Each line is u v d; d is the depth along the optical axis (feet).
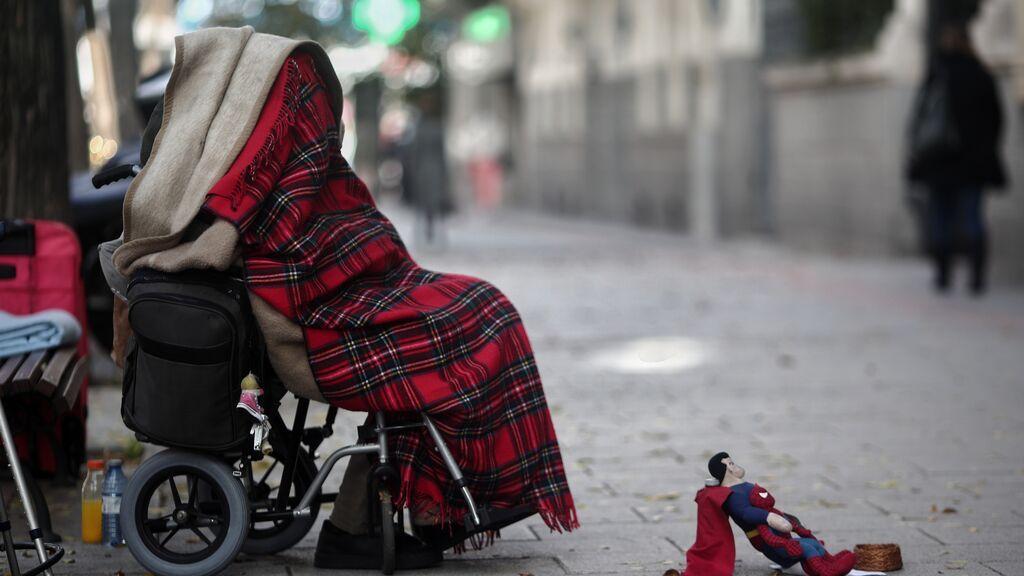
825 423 33.32
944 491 26.66
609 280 66.85
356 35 123.24
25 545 19.67
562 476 20.94
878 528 23.95
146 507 19.97
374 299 20.29
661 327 49.93
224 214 19.29
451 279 21.31
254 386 19.34
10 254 25.12
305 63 20.61
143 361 19.45
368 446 20.44
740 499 20.07
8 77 29.04
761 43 89.04
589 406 35.47
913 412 34.68
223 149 19.62
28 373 21.47
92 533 22.53
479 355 20.47
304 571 21.15
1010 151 62.39
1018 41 60.90
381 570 21.12
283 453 21.12
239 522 19.80
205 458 19.80
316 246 19.89
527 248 88.79
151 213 19.61
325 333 19.94
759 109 89.86
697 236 95.45
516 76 150.71
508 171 155.33
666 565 21.62
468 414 20.07
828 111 75.56
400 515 21.36
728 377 39.81
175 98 20.33
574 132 127.85
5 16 28.96
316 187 20.01
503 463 20.57
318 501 21.65
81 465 26.63
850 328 49.24
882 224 71.36
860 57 70.74
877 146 70.69
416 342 20.11
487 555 22.24
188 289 19.39
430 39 149.28
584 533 23.63
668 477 27.81
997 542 23.03
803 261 74.23
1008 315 52.06
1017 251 62.44
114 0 52.39
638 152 110.42
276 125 19.84
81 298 25.85
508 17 148.56
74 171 42.14
